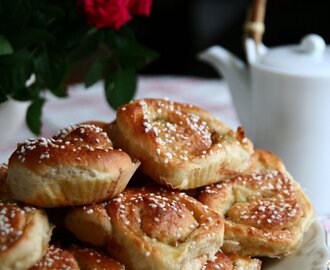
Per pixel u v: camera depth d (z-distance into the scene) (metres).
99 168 0.41
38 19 0.56
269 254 0.44
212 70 1.42
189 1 1.40
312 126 0.60
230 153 0.47
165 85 0.88
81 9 0.57
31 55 0.56
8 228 0.38
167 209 0.41
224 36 1.42
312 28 1.42
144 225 0.41
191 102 0.81
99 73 0.62
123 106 0.46
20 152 0.41
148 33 1.48
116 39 0.60
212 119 0.49
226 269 0.42
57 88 0.58
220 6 1.40
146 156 0.44
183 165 0.44
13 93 0.58
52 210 0.42
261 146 0.64
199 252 0.41
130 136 0.45
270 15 1.43
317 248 0.44
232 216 0.46
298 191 0.50
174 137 0.46
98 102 0.82
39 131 0.63
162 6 1.45
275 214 0.46
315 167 0.61
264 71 0.61
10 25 0.55
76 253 0.40
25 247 0.38
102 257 0.40
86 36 0.59
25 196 0.40
